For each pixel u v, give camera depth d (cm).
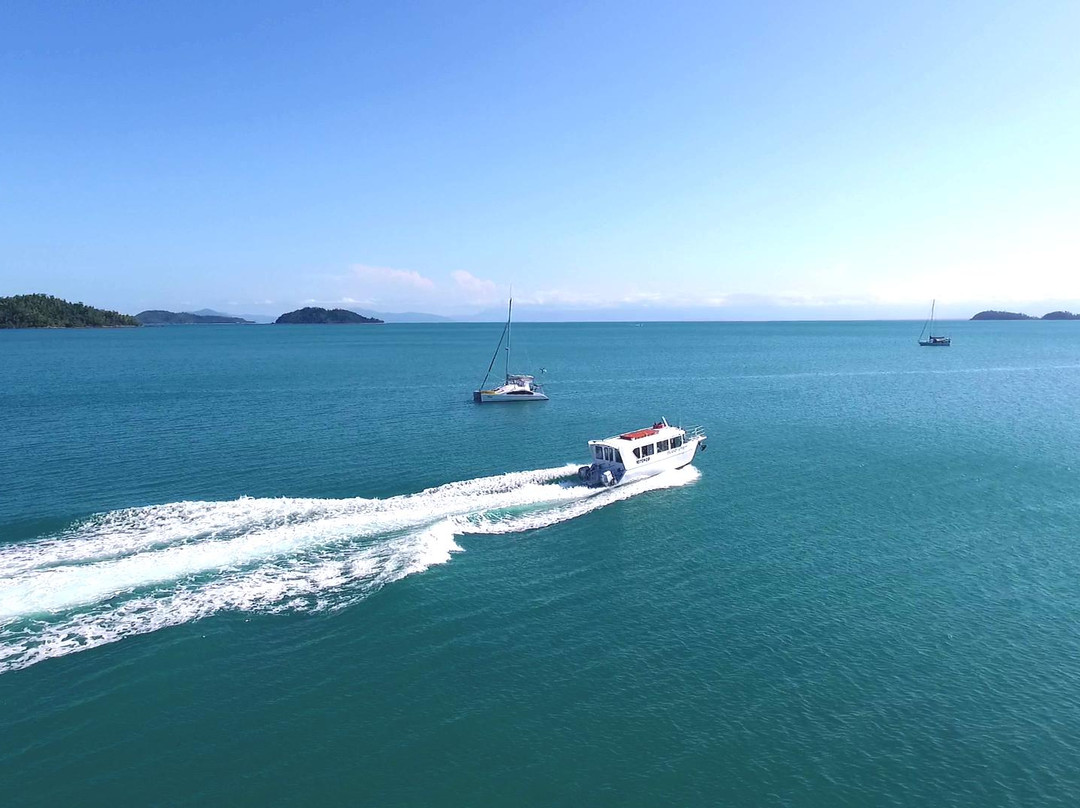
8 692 2400
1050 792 2062
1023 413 8544
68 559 3412
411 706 2406
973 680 2608
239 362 16838
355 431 7081
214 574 3300
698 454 6166
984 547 3894
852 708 2436
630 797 2025
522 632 2909
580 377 13375
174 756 2144
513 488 4816
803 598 3253
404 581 3294
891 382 12338
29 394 9962
